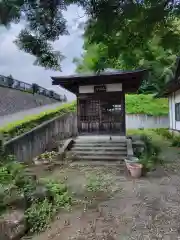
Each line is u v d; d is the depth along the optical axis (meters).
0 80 13.81
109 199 4.98
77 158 8.98
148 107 19.83
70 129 13.76
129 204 4.68
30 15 1.90
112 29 1.89
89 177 6.73
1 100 12.98
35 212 4.05
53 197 4.77
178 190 5.44
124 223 3.86
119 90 11.21
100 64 4.20
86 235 3.50
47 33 2.11
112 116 11.33
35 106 16.80
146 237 3.38
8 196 4.14
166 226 3.70
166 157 9.01
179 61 5.72
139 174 6.65
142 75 10.02
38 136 9.46
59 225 3.85
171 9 1.72
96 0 1.70
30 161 8.62
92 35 2.17
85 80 10.80
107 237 3.43
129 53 2.98
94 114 11.50
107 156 9.01
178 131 13.39
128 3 1.64
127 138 10.72
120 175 6.92
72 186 5.86
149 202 4.75
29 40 2.19
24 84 16.80
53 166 8.09
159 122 19.53
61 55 2.46
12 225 3.48
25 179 5.24
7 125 8.84
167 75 15.70
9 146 7.20
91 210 4.43
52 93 21.70
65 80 10.73
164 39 2.08
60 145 9.97
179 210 4.30
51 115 11.97
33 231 3.66
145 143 9.57
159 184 5.95
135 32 2.11
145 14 1.72
